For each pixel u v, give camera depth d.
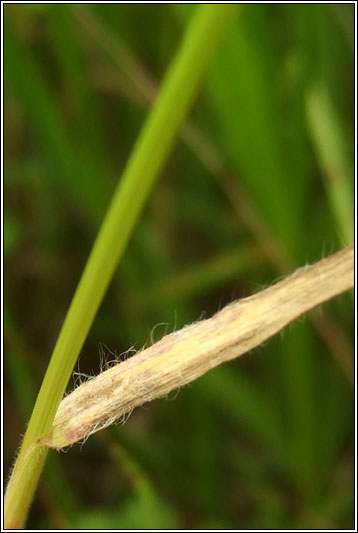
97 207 0.30
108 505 0.32
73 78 0.30
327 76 0.29
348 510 0.31
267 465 0.33
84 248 0.36
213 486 0.32
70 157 0.29
